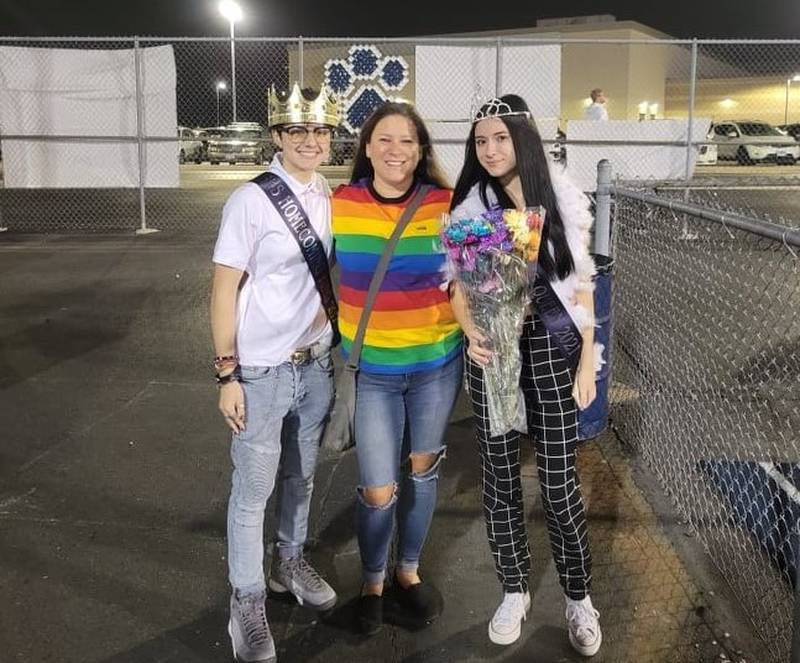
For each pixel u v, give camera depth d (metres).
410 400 2.94
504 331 2.67
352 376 2.85
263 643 2.88
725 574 3.38
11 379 5.90
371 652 2.97
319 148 2.72
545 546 3.66
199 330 7.23
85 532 3.77
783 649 2.88
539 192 2.63
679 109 36.00
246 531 2.89
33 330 7.19
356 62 12.06
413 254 2.75
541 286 2.70
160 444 4.76
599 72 32.84
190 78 13.69
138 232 12.52
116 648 2.97
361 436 2.92
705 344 5.67
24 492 4.14
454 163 11.98
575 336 2.76
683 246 5.68
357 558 3.60
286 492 3.18
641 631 3.06
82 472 4.38
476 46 11.69
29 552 3.59
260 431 2.84
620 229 5.54
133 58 12.00
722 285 5.84
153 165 12.30
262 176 2.74
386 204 2.78
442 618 3.15
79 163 12.27
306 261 2.78
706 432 4.54
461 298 2.72
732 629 3.06
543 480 2.88
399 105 2.77
